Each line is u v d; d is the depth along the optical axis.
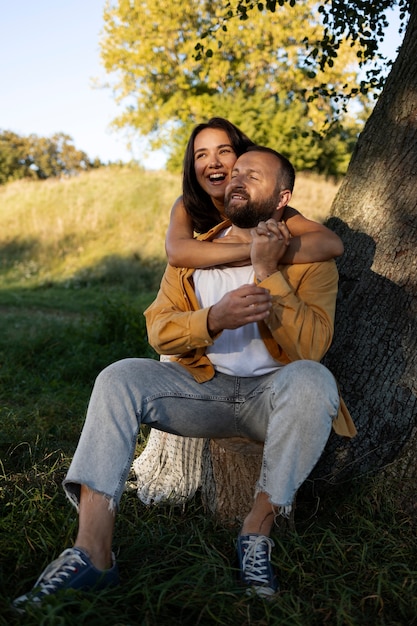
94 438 2.27
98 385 2.36
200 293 2.66
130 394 2.37
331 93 4.96
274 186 2.60
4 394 5.36
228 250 2.57
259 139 19.78
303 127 19.61
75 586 2.08
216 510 2.73
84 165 42.62
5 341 7.52
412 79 3.12
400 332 2.98
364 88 4.70
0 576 2.21
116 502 2.22
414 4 3.26
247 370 2.54
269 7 4.48
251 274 2.62
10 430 4.15
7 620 1.95
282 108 20.00
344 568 2.41
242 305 2.32
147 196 18.84
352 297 3.07
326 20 4.50
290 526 2.61
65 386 5.86
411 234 3.01
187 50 20.75
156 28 21.67
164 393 2.46
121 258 16.03
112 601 2.11
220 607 2.06
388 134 3.15
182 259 2.63
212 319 2.39
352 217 3.17
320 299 2.51
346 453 2.96
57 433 4.25
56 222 18.09
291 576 2.35
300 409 2.21
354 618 2.09
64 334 7.98
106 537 2.20
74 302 12.91
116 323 7.85
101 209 18.44
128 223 17.83
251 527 2.29
